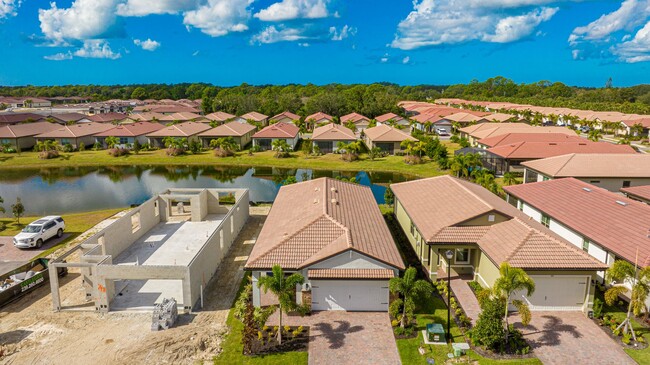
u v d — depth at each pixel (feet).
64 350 68.03
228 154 257.55
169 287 88.89
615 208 99.30
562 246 78.95
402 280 70.49
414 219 101.09
